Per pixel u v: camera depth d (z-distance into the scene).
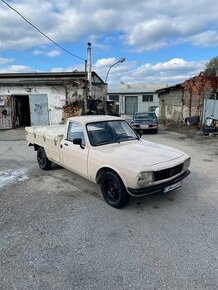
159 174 4.48
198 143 12.24
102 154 4.94
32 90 18.59
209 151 10.16
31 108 18.80
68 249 3.54
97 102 22.64
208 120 16.14
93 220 4.35
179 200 5.11
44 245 3.65
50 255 3.42
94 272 3.08
